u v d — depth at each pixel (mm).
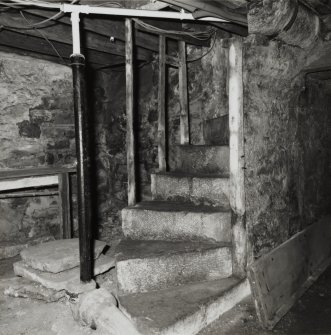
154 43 3723
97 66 4551
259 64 2482
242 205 2498
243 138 2447
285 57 2689
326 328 2342
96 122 4910
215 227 2625
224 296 2383
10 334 2160
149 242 2725
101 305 2109
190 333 2123
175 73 4129
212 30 3311
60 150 4371
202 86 3861
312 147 3459
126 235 2846
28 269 2793
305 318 2488
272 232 2795
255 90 2510
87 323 2119
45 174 3596
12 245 3805
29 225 4090
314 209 3561
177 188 3062
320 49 2846
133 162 2930
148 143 4645
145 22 3012
